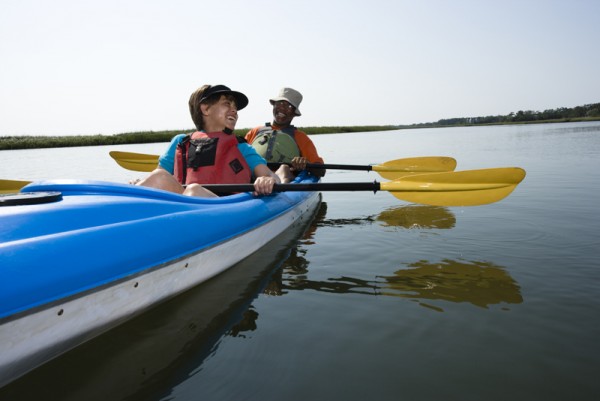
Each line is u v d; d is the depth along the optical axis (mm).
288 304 1943
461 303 1900
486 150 12828
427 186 3025
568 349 1465
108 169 9547
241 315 1820
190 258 1994
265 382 1304
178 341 1583
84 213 1520
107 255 1498
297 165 4223
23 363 1302
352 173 8656
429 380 1300
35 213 1377
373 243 3012
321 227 3604
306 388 1267
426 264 2486
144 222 1729
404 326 1686
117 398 1233
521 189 5152
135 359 1450
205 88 2762
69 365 1414
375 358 1439
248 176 2885
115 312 1595
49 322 1316
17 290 1195
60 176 7832
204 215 2148
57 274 1310
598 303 1836
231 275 2352
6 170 9352
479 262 2475
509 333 1595
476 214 3850
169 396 1237
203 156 2701
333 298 2008
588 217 3494
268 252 2824
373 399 1204
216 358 1457
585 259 2428
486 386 1261
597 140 16234
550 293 1964
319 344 1550
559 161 8594
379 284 2186
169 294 1917
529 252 2609
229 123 2807
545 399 1193
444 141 21609
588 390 1230
